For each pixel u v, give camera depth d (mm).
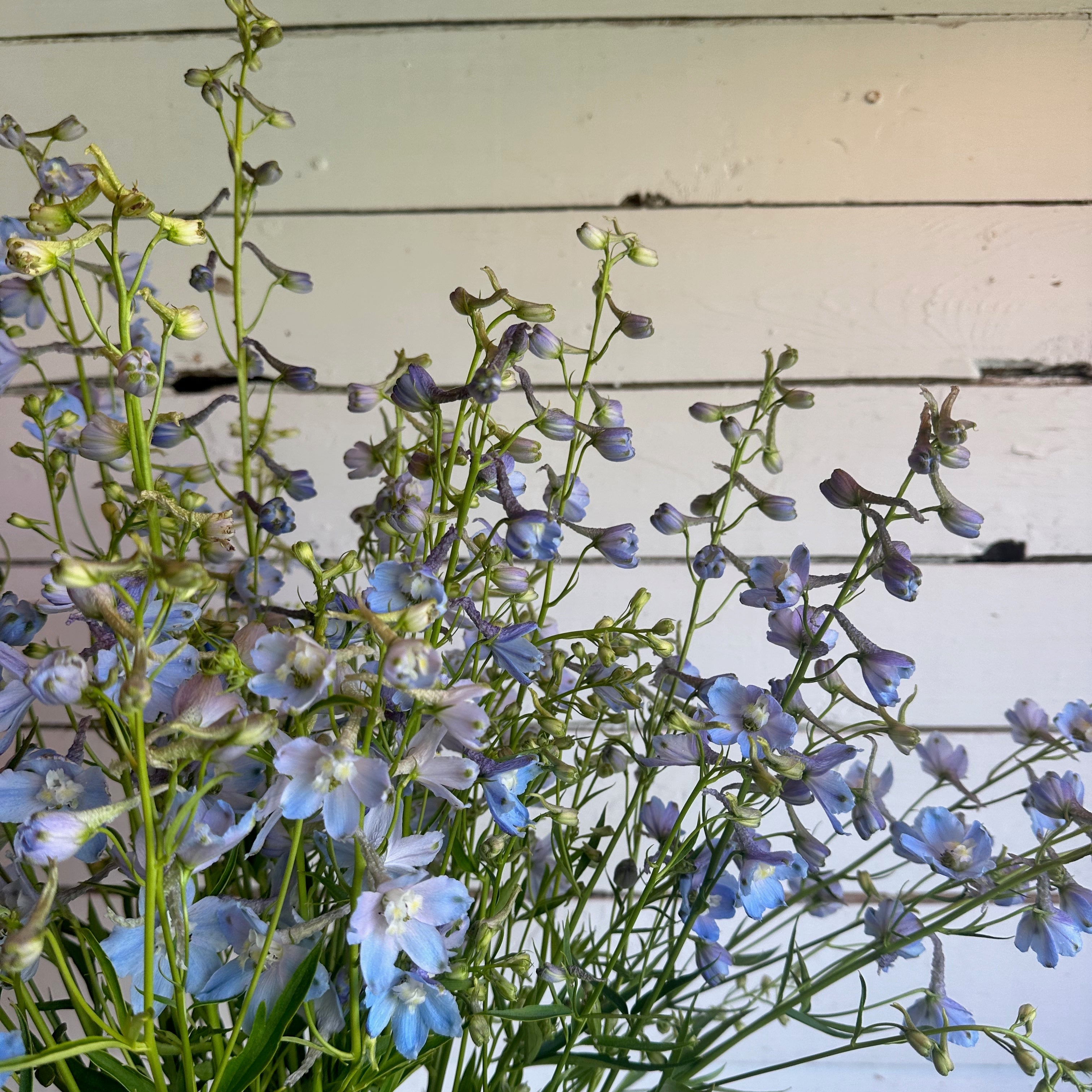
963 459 947
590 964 1054
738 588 1243
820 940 1104
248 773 907
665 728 995
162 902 841
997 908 1257
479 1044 890
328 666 837
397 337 1224
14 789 877
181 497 920
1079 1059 1258
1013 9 1188
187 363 1220
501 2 1189
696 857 979
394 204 1211
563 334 1221
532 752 950
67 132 1022
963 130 1201
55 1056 812
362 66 1196
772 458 1035
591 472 1236
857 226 1212
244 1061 854
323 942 882
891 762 1237
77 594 821
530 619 1033
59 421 1002
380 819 876
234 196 1171
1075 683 1246
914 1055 1265
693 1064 986
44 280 1150
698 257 1216
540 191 1208
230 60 1042
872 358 1225
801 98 1199
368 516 1028
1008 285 1217
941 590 1243
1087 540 1235
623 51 1195
